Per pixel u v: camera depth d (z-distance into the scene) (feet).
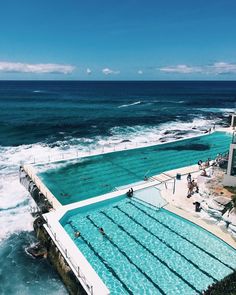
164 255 51.06
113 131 161.17
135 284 44.86
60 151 118.01
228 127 161.68
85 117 217.15
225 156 85.97
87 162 101.04
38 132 158.20
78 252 49.80
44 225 57.82
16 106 288.92
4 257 57.00
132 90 613.93
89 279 43.98
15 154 114.93
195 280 45.68
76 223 60.90
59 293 48.70
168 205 66.80
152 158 106.22
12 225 66.49
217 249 52.42
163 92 545.85
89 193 76.74
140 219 62.28
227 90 607.78
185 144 126.00
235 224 55.21
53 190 78.43
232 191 65.82
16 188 84.02
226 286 40.42
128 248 52.95
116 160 103.60
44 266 55.06
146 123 188.03
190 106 298.35
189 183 71.77
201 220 60.34
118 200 70.74
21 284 50.70
